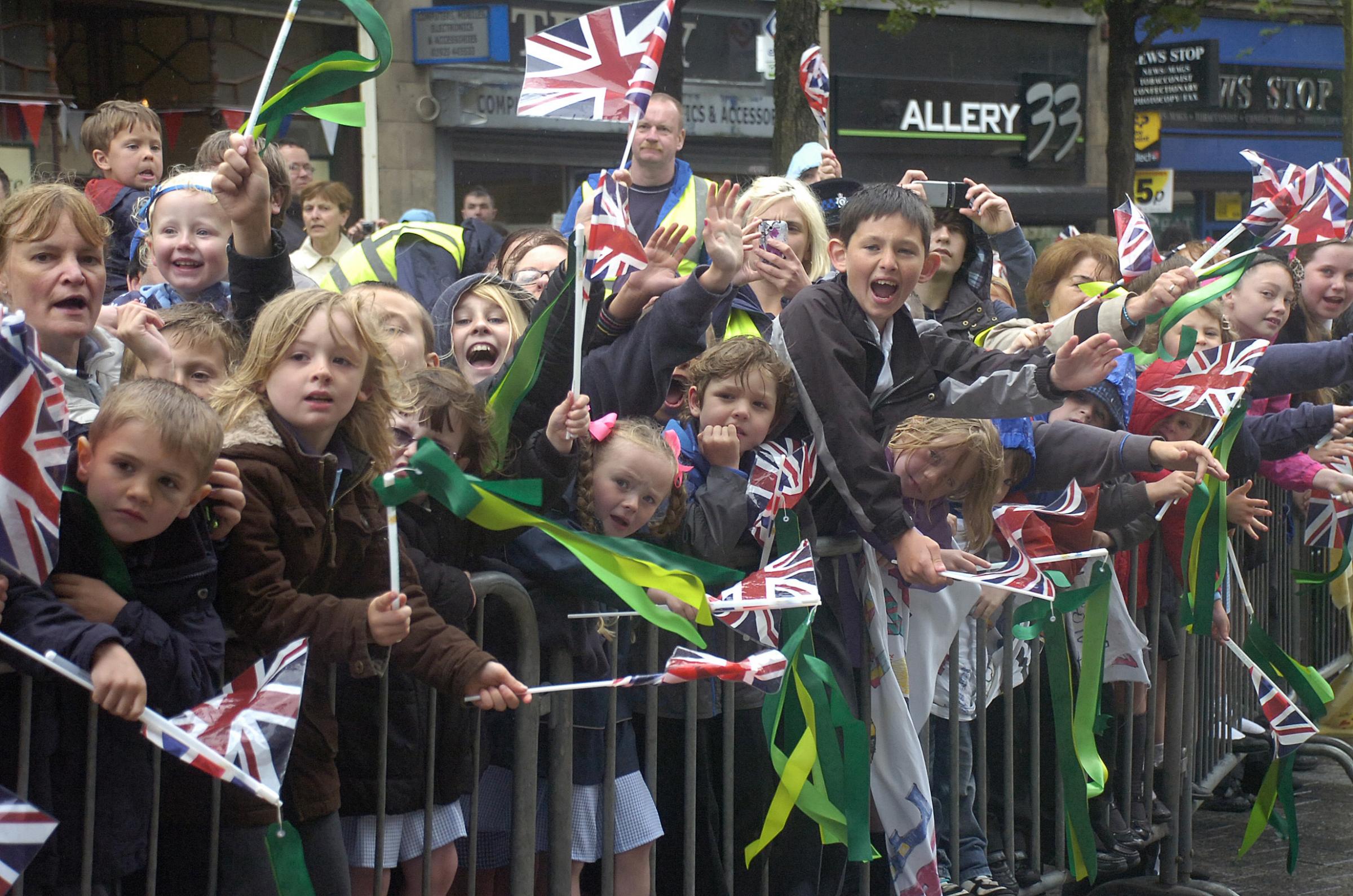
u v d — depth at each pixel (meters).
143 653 2.10
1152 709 4.20
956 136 16.12
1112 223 11.88
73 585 2.11
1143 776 4.24
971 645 3.71
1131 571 4.09
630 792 3.07
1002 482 3.60
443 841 2.80
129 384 2.13
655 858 3.20
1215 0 16.59
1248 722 5.28
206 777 2.31
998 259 5.25
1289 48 19.28
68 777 2.13
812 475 3.21
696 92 13.53
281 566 2.34
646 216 4.94
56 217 2.43
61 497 2.09
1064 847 3.90
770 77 14.00
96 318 2.50
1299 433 4.73
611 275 2.97
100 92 10.60
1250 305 4.79
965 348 3.46
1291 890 4.45
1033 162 16.69
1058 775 3.84
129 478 2.09
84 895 2.12
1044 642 3.74
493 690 2.46
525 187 12.74
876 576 3.30
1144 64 16.39
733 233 2.95
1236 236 3.61
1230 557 4.51
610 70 3.06
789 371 3.18
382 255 4.80
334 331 2.42
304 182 7.32
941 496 3.44
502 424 2.87
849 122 15.39
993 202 4.30
